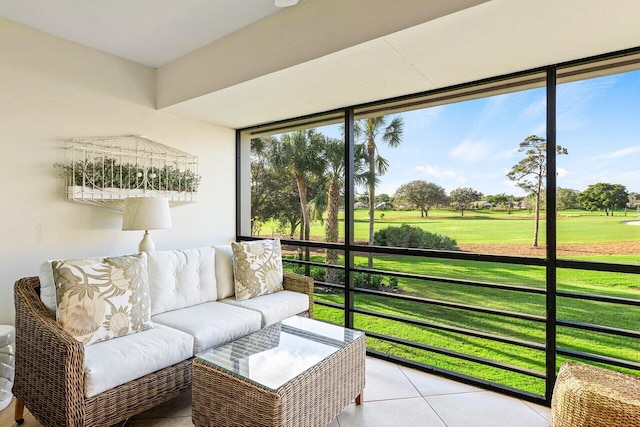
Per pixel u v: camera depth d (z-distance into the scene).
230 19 2.32
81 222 2.61
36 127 2.39
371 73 2.27
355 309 3.03
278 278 2.83
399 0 1.73
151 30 2.45
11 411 1.88
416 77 2.35
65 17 2.25
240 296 2.61
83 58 2.64
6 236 2.25
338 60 2.07
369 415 1.91
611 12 1.54
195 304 2.46
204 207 3.54
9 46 2.27
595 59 2.01
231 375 1.51
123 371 1.56
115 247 2.82
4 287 2.24
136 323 1.86
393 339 2.74
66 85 2.55
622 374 1.52
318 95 2.73
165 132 3.20
